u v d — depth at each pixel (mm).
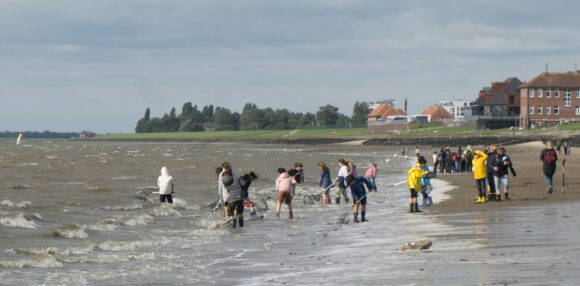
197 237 38375
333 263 27109
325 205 57469
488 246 28062
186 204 57531
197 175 99750
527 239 29438
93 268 28062
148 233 40375
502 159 51344
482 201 51156
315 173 107625
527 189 61531
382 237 34906
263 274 25828
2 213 46906
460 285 20219
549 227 33562
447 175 94938
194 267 27891
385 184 82438
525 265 22734
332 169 121688
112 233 40250
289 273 25531
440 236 32781
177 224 44844
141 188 73750
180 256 31125
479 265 23484
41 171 106438
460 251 27203
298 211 53031
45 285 24250
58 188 72312
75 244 35219
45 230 40094
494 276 21188
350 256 28719
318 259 28734
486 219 39438
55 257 30562
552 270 21453
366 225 41438
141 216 47375
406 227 38562
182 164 137750
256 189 73438
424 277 22062
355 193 43781
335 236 36844
